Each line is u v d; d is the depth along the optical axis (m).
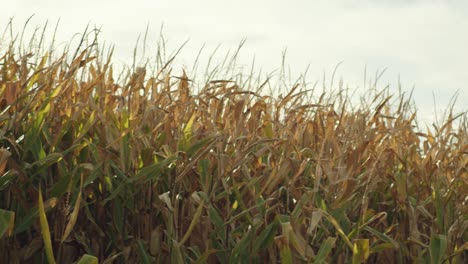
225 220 3.02
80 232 2.88
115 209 2.88
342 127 3.78
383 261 3.47
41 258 2.80
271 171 3.27
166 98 3.48
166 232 2.92
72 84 3.11
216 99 3.54
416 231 3.42
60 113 3.08
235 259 2.95
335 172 3.14
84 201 2.81
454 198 3.73
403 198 3.48
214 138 3.00
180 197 3.00
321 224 3.00
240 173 3.28
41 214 2.39
